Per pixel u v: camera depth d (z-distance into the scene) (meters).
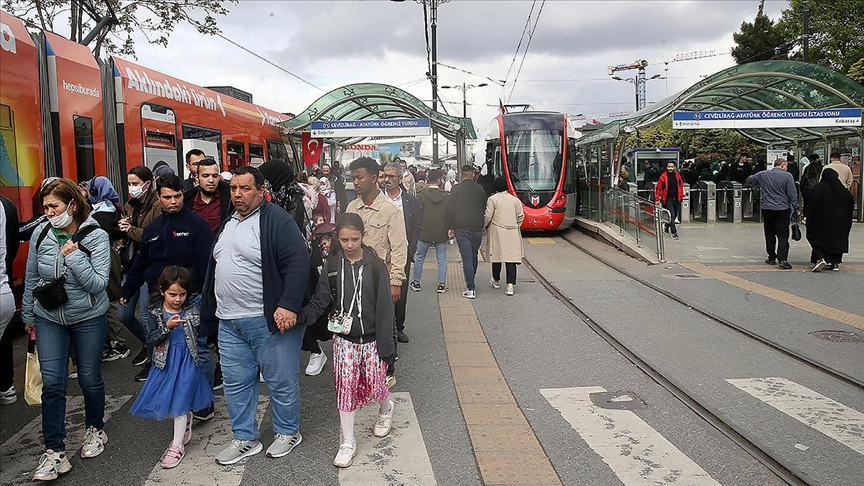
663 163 27.14
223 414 5.78
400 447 5.00
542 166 18.53
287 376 4.82
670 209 17.06
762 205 12.80
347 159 40.78
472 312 9.47
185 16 19.78
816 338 7.77
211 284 4.83
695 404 5.77
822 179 11.94
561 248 16.42
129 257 6.84
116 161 10.16
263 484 4.45
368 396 4.93
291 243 4.64
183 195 5.83
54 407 4.57
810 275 11.73
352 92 18.70
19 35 8.16
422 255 10.96
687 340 7.81
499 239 10.50
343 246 4.82
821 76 17.39
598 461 4.70
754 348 7.46
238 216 4.75
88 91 9.53
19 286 8.02
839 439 5.01
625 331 8.25
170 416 4.75
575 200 19.58
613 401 5.89
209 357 5.11
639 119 18.41
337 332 4.80
